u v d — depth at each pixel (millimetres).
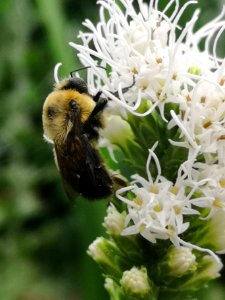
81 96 68
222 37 98
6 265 160
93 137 67
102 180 65
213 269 65
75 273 163
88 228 85
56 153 67
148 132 62
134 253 64
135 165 64
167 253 63
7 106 180
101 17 63
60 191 175
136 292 62
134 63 60
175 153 62
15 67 183
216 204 59
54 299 157
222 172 59
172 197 58
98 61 69
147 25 61
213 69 63
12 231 168
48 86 182
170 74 58
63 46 95
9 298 152
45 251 168
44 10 98
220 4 93
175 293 65
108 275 67
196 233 64
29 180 171
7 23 185
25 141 177
